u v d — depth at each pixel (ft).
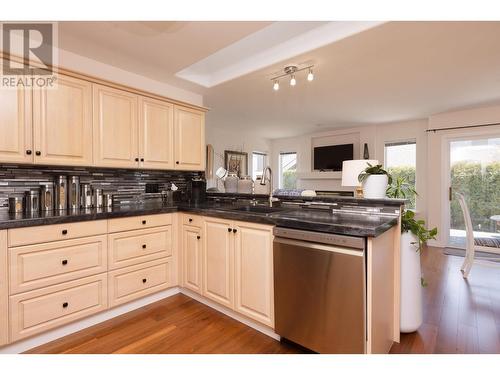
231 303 6.83
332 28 7.04
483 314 7.28
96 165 7.48
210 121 17.15
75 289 6.28
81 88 7.23
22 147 6.28
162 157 9.02
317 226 5.05
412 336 6.21
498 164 13.85
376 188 6.39
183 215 8.30
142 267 7.57
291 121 17.13
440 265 11.66
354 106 13.51
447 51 7.58
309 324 5.17
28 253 5.59
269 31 7.47
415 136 16.75
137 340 6.07
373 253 4.61
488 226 14.14
